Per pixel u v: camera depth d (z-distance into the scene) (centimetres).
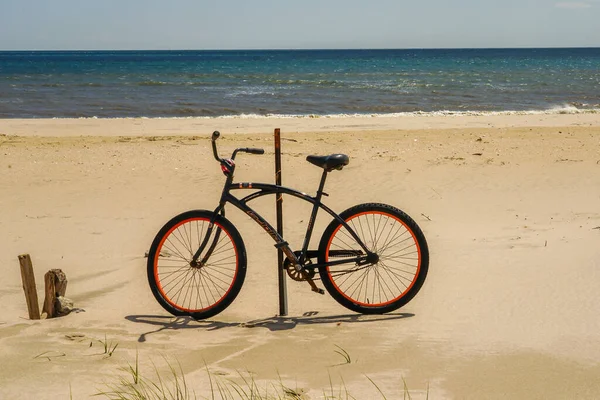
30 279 512
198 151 1502
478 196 1055
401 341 453
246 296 583
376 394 366
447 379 387
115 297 582
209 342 458
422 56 15625
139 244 785
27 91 4128
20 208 993
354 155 1436
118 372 401
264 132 1964
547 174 1209
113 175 1234
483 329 473
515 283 584
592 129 1914
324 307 549
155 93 3997
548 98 3653
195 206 1002
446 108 3111
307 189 1118
